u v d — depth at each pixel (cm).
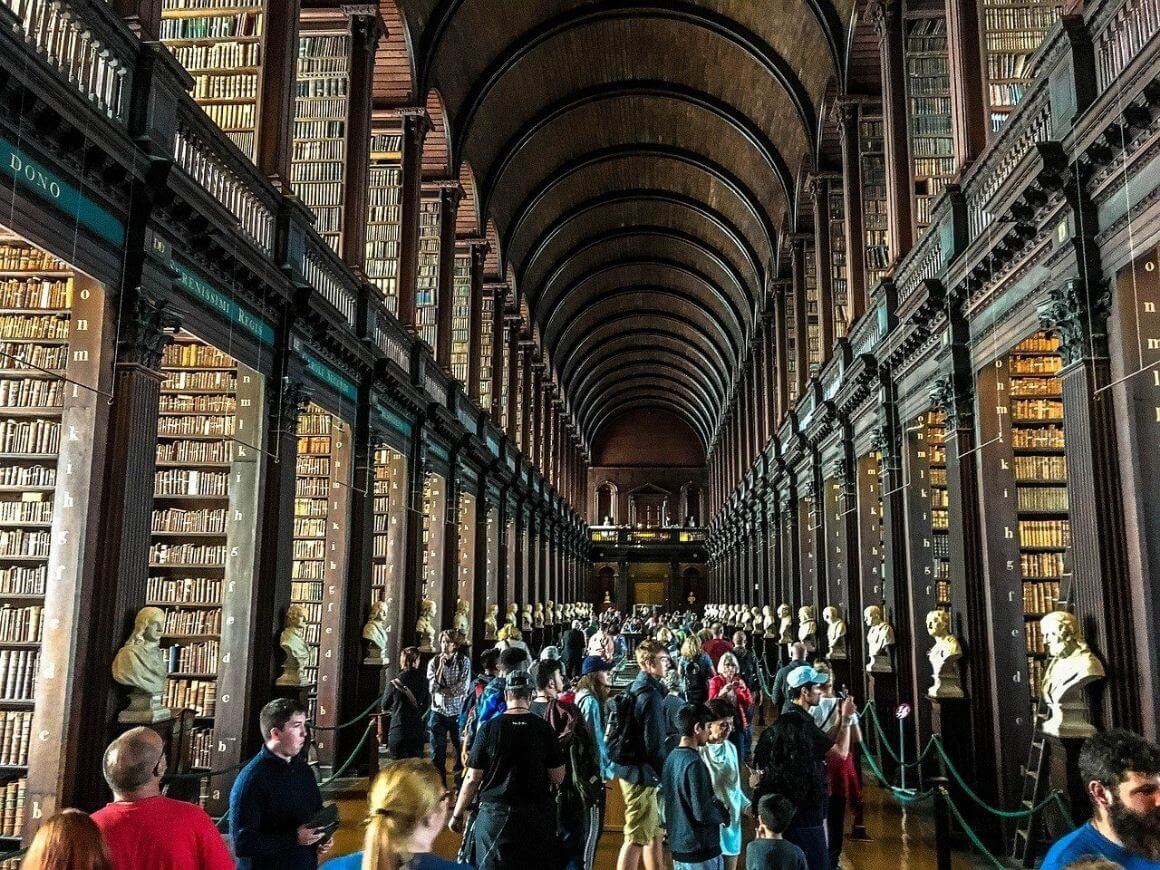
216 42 954
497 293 2348
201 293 765
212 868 312
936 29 1156
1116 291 609
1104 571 606
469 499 1956
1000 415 859
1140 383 598
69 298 801
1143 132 553
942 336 931
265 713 378
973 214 858
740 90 1989
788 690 551
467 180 1994
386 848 223
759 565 2502
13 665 676
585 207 2712
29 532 757
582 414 4888
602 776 588
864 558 1299
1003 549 836
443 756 900
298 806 371
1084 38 625
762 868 396
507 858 427
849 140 1420
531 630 2433
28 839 598
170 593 917
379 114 1453
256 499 897
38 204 556
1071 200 636
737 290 3014
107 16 620
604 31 1892
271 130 928
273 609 897
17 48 499
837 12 1438
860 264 1378
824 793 500
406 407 1378
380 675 1135
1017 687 809
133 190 650
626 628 2836
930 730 1005
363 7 1190
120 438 649
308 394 979
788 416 1944
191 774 679
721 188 2475
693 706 488
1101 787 264
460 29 1603
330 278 1070
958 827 809
